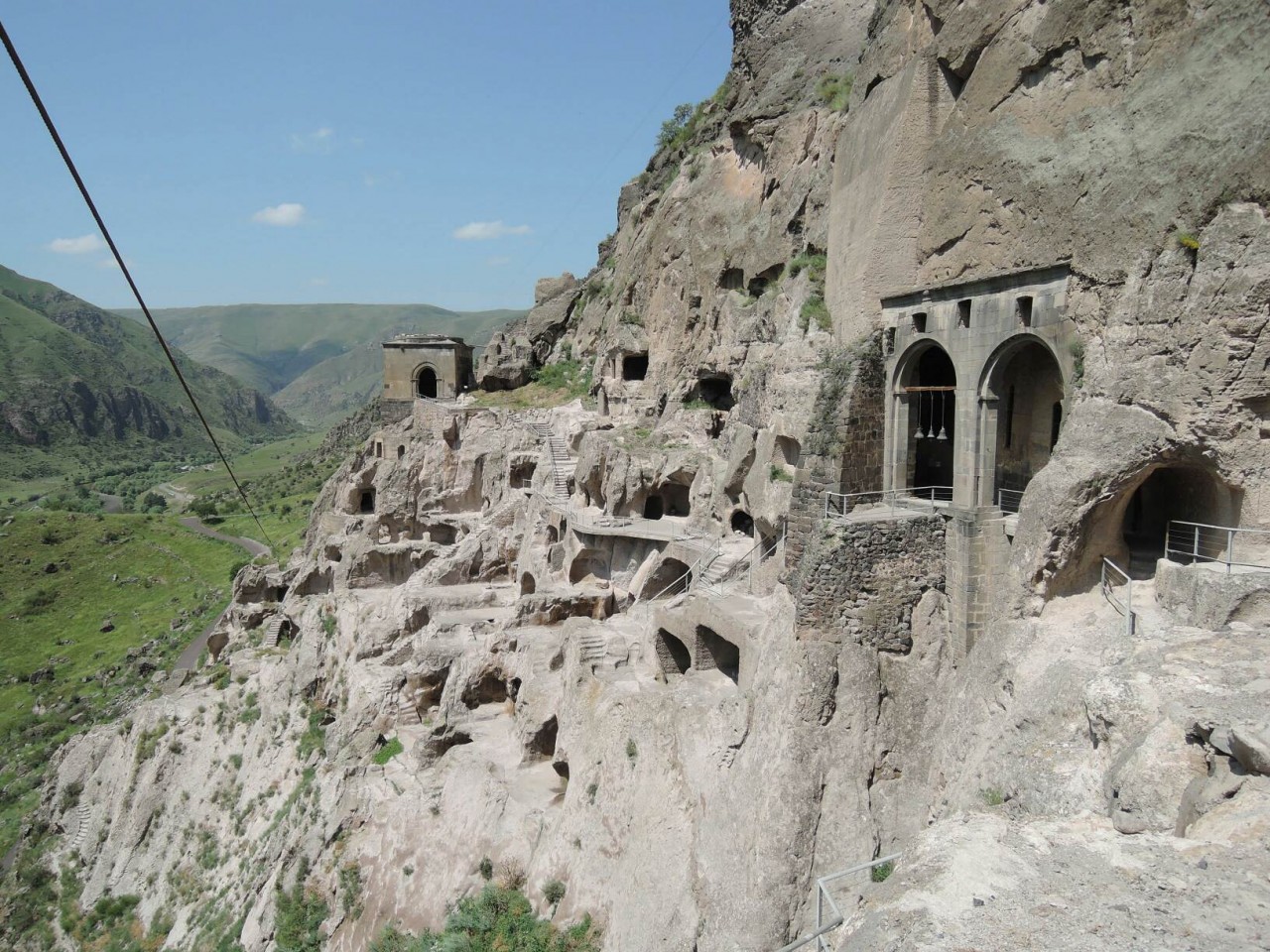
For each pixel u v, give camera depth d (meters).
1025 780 15.77
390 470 66.25
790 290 36.53
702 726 24.66
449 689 37.84
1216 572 16.31
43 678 88.06
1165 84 16.92
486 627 43.91
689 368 48.03
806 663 21.69
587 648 32.28
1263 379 15.83
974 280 21.34
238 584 73.38
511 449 61.34
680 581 39.41
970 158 22.41
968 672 19.89
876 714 21.48
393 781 34.94
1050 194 19.72
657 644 31.19
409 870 30.39
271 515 146.50
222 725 52.94
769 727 22.28
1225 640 15.23
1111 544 18.77
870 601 21.77
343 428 196.88
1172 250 16.77
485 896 27.14
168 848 47.81
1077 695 16.17
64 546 131.38
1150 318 17.17
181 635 90.25
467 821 30.38
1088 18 18.62
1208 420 16.36
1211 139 15.98
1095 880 10.91
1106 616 17.69
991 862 11.59
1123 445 17.53
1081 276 18.80
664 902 23.00
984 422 21.47
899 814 20.84
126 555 128.12
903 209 24.95
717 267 45.44
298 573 68.12
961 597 21.23
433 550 60.25
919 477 26.94
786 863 20.50
